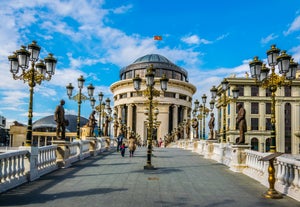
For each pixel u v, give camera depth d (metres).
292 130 64.69
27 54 11.13
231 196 8.44
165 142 68.06
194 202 7.59
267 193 8.38
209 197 8.24
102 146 29.08
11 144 90.38
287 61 10.80
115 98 84.50
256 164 12.11
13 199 7.66
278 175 9.54
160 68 79.19
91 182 10.41
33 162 10.88
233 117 62.22
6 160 8.87
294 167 8.50
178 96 78.50
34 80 11.58
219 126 66.62
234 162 14.13
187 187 9.72
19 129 91.50
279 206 7.38
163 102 75.62
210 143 22.16
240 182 10.95
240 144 14.01
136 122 76.44
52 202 7.34
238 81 63.47
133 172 13.27
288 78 12.20
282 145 64.19
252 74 12.47
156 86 75.31
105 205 7.09
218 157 19.41
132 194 8.42
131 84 77.94
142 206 7.06
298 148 64.25
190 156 24.19
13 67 11.36
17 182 9.59
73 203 7.26
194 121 33.09
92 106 24.53
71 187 9.41
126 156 23.03
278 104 65.19
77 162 17.77
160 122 75.50
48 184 9.92
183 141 42.25
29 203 7.23
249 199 8.10
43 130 104.12
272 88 11.36
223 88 19.33
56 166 14.21
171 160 20.00
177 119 77.25
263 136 63.22
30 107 11.02
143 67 79.38
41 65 12.45
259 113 63.78
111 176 11.93
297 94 65.31
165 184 10.21
